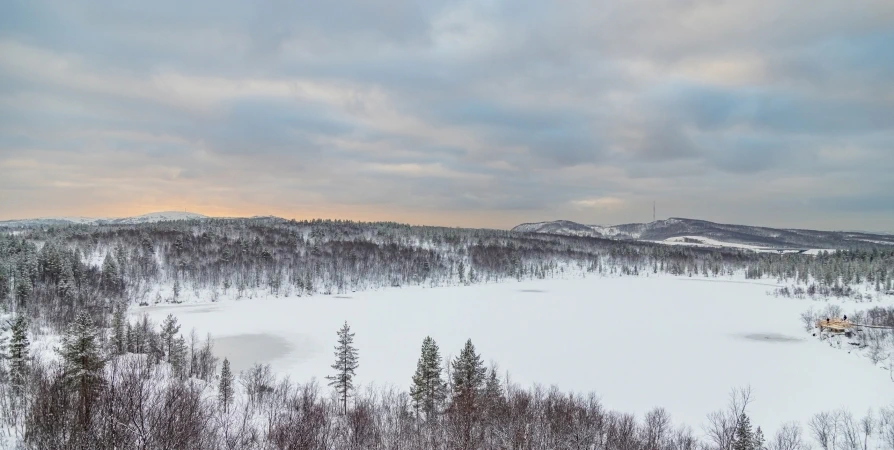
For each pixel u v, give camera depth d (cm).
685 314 16150
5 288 12344
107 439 1772
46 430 2112
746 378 9175
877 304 16788
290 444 2570
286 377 7912
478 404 4566
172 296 18588
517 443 3128
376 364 9669
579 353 10944
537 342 11981
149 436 1812
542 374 9294
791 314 16062
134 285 18688
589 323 14538
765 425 6775
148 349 7606
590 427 4419
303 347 11119
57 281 14388
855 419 6788
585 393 8094
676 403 7769
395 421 4516
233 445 2312
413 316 15425
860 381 8919
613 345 11744
